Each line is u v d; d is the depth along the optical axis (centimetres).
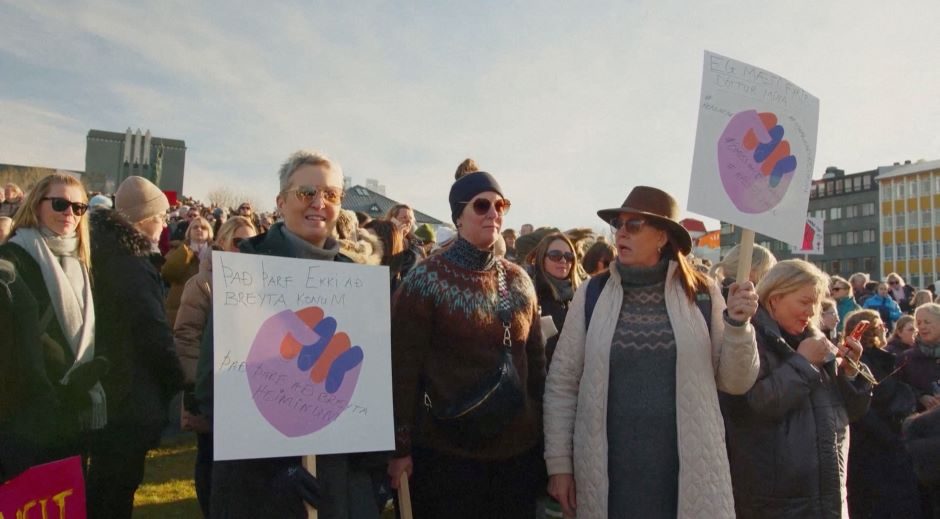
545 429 290
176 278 536
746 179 260
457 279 283
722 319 271
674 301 276
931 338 456
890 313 1044
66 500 266
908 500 394
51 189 295
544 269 429
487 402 271
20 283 259
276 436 219
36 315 263
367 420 235
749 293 254
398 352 278
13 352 251
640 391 267
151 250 359
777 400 279
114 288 317
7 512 244
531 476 302
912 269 6062
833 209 6869
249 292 226
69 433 282
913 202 6081
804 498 281
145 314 323
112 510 324
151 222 406
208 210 1305
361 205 3212
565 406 289
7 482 245
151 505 470
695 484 255
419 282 284
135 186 404
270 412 220
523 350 296
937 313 453
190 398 331
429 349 282
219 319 219
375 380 240
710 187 254
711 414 263
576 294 305
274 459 232
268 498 228
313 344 232
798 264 311
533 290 312
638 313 279
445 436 279
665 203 285
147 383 327
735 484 292
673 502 260
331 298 240
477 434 273
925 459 339
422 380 284
